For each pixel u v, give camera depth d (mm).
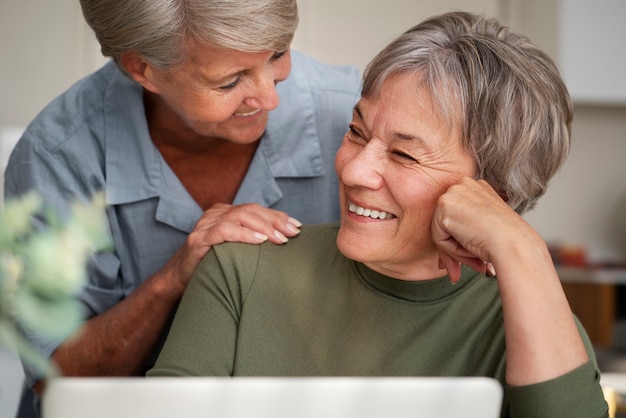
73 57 3570
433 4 3572
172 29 1270
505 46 1205
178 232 1684
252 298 1332
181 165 1677
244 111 1412
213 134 1480
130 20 1294
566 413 1081
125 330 1563
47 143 1623
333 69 1812
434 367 1273
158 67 1339
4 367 2111
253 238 1382
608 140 4098
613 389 1547
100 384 732
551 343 1094
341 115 1749
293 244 1388
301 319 1319
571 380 1085
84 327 1569
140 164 1640
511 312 1108
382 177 1211
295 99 1707
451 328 1288
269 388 744
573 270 3654
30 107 3572
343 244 1256
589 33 3590
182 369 1274
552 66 1244
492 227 1139
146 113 1650
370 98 1217
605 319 3600
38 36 3551
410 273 1284
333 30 3564
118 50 1364
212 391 739
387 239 1242
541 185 1265
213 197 1715
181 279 1481
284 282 1341
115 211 1650
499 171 1222
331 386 751
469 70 1178
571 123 1276
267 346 1311
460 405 767
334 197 1766
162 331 1604
